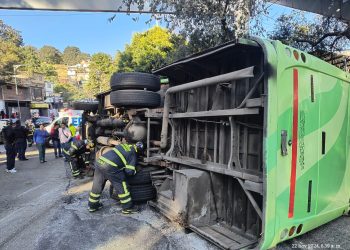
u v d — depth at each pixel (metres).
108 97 7.44
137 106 4.95
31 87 44.78
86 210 5.03
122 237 3.89
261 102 2.96
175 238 3.75
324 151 3.64
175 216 3.96
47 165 10.91
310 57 3.40
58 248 3.65
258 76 3.34
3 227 4.51
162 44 17.59
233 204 3.79
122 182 4.73
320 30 8.85
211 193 3.92
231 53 3.60
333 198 3.88
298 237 3.74
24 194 6.59
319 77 3.54
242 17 6.03
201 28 6.30
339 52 8.98
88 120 8.28
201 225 3.85
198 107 4.34
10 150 9.52
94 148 7.86
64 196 6.07
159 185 4.76
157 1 5.79
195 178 3.81
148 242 3.71
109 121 6.35
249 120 3.46
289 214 3.17
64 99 68.62
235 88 3.67
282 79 3.02
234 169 3.45
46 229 4.27
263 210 2.93
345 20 8.63
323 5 8.78
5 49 42.44
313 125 3.45
